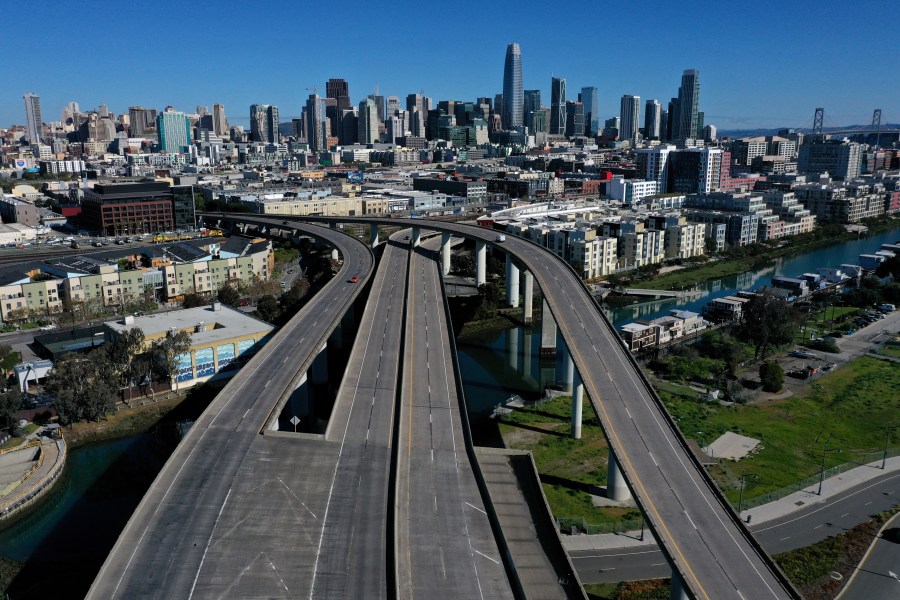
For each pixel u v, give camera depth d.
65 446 182.88
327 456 141.62
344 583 102.94
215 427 152.50
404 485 132.25
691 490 125.94
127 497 166.00
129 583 101.44
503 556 113.50
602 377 172.12
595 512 149.62
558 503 153.50
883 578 126.00
